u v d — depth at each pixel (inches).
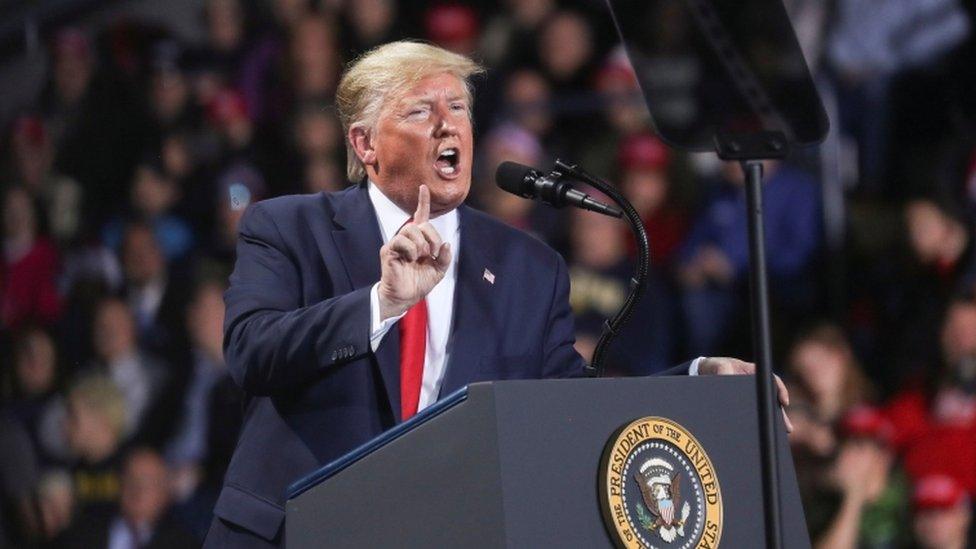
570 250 589.0
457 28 649.6
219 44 695.7
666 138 285.6
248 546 255.3
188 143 690.2
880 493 538.0
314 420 259.9
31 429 676.1
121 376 667.4
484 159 616.4
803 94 258.1
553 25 631.2
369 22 665.6
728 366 259.9
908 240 581.0
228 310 264.1
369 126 274.2
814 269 582.9
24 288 697.6
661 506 212.4
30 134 717.3
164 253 677.9
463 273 273.3
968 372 551.5
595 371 263.1
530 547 199.9
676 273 584.7
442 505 205.9
